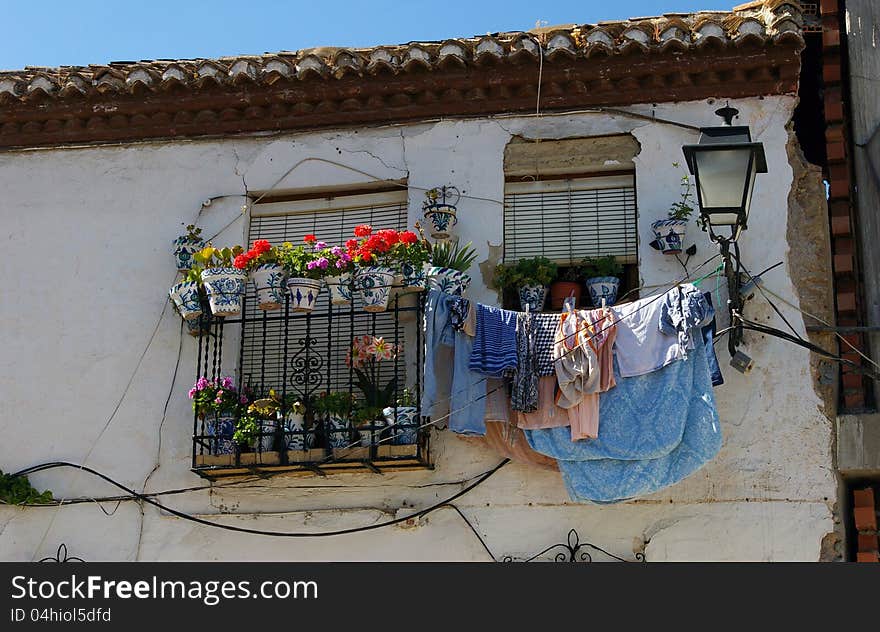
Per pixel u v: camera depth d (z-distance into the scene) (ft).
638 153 34.45
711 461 31.14
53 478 34.01
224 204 36.19
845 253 33.14
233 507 32.83
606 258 33.42
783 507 30.63
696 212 33.45
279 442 31.99
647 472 29.96
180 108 36.70
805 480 30.78
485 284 33.96
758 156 28.53
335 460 31.30
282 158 36.29
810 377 31.63
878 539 31.12
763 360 31.81
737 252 29.86
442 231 34.12
